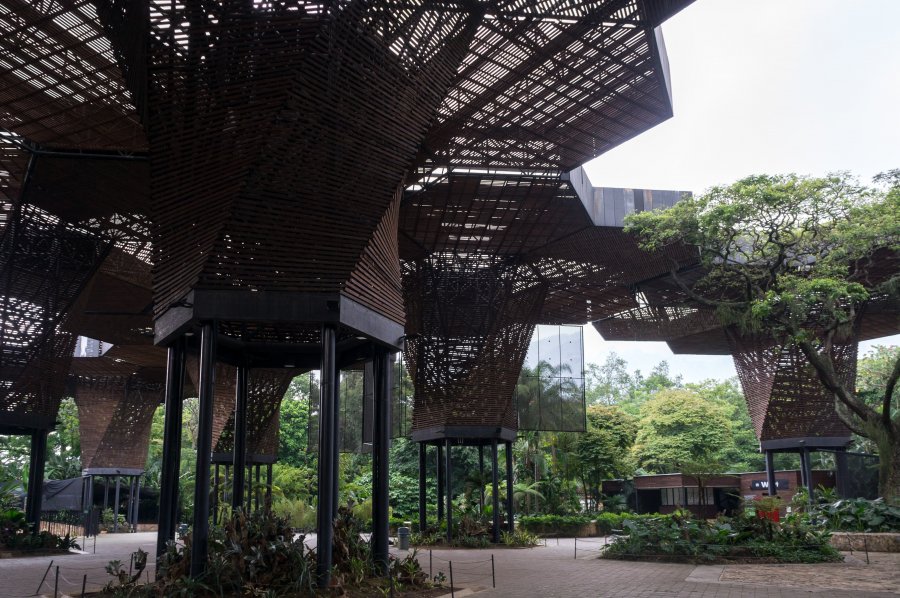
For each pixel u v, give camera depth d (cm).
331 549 1204
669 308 3678
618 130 2100
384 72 1237
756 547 1927
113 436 4150
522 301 2838
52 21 1521
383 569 1334
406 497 4569
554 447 4388
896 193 2372
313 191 1200
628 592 1316
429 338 2723
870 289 2783
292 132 1169
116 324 3231
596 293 3356
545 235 2700
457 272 2770
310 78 1156
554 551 2380
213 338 1193
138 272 2719
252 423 3078
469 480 3064
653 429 4922
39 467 2461
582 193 2447
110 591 1229
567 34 1652
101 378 4138
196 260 1208
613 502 4672
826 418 3181
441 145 2120
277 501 3647
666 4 1527
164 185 1230
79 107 1798
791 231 2505
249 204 1170
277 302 1204
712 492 4809
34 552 2281
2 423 2281
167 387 1341
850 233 2342
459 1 1330
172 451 1315
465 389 2664
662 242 2594
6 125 1834
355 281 1266
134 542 3094
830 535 2114
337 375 1631
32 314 2312
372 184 1245
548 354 3080
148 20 1133
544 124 2055
